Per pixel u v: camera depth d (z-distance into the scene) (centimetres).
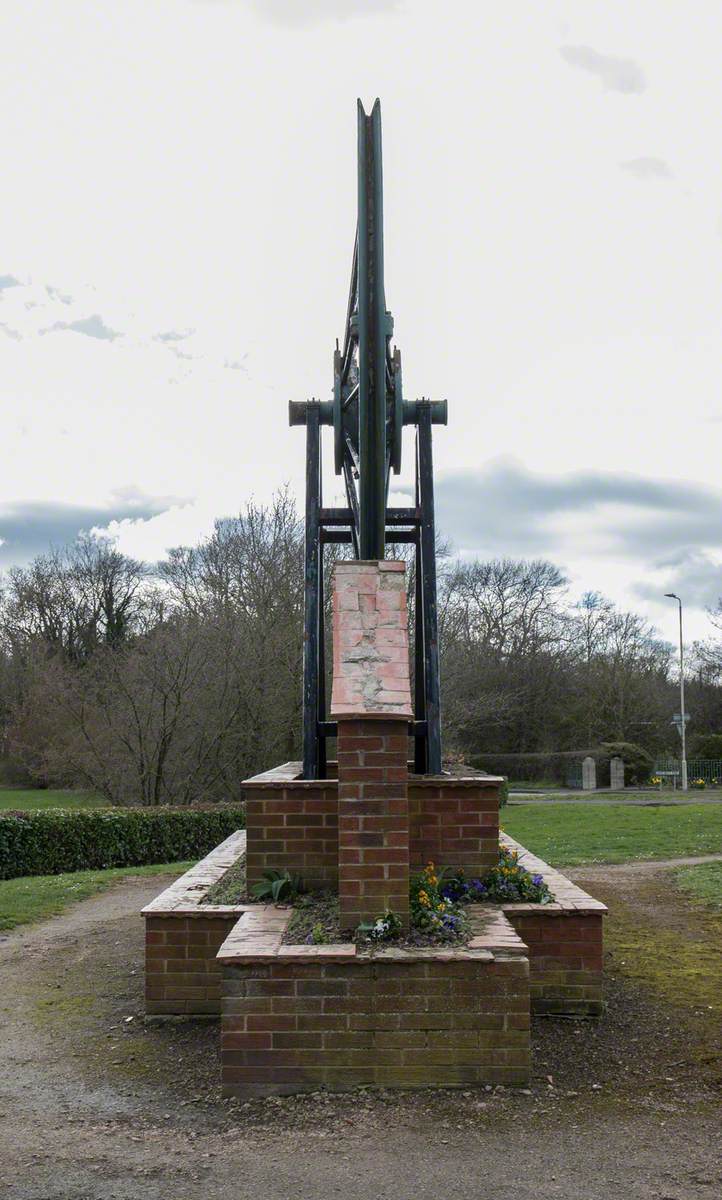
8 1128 439
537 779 4016
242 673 2102
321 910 551
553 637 4359
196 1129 427
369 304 657
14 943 872
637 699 4344
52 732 2481
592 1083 471
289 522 2388
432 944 480
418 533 766
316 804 604
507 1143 403
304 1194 362
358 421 697
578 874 1222
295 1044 456
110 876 1320
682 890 1060
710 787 3834
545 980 578
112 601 3872
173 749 2072
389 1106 440
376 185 655
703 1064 500
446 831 602
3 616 3812
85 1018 620
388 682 521
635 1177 373
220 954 461
